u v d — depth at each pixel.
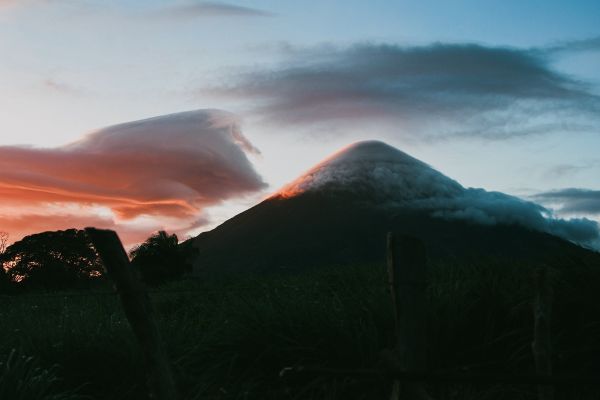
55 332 6.73
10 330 7.34
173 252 53.06
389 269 3.94
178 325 7.18
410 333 3.86
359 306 6.40
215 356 6.14
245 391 5.55
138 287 4.01
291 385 5.69
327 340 5.79
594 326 6.23
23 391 5.18
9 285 48.97
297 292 7.95
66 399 5.53
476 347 5.86
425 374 3.19
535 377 3.04
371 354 5.70
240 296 7.98
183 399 5.45
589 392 5.54
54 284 64.81
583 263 6.96
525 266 7.42
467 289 6.50
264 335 5.97
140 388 5.91
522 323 6.15
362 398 5.39
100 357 6.13
